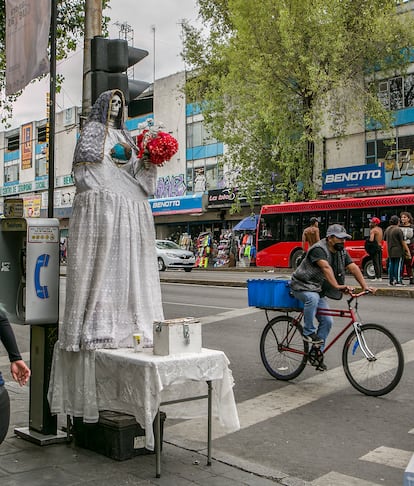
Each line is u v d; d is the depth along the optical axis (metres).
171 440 4.93
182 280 20.42
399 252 15.58
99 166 4.51
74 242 4.46
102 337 4.33
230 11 28.03
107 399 4.28
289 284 6.90
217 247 34.97
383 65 27.25
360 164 30.23
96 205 4.47
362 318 10.80
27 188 56.22
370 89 28.48
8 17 6.43
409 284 16.42
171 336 4.03
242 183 31.48
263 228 25.69
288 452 4.70
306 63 25.19
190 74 37.97
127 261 4.52
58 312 4.64
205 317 11.85
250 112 27.05
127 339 4.48
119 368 4.12
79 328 4.36
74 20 15.88
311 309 6.61
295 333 6.94
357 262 21.78
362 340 6.32
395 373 6.07
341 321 10.58
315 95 26.12
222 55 28.11
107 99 4.64
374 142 29.70
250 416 5.66
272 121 25.97
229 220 36.34
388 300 13.52
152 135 4.59
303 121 26.58
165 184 40.88
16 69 6.31
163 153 4.51
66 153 51.59
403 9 28.62
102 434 4.40
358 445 4.82
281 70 25.95
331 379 6.95
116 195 4.52
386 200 21.30
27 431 4.83
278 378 7.04
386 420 5.43
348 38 25.98
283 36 24.80
